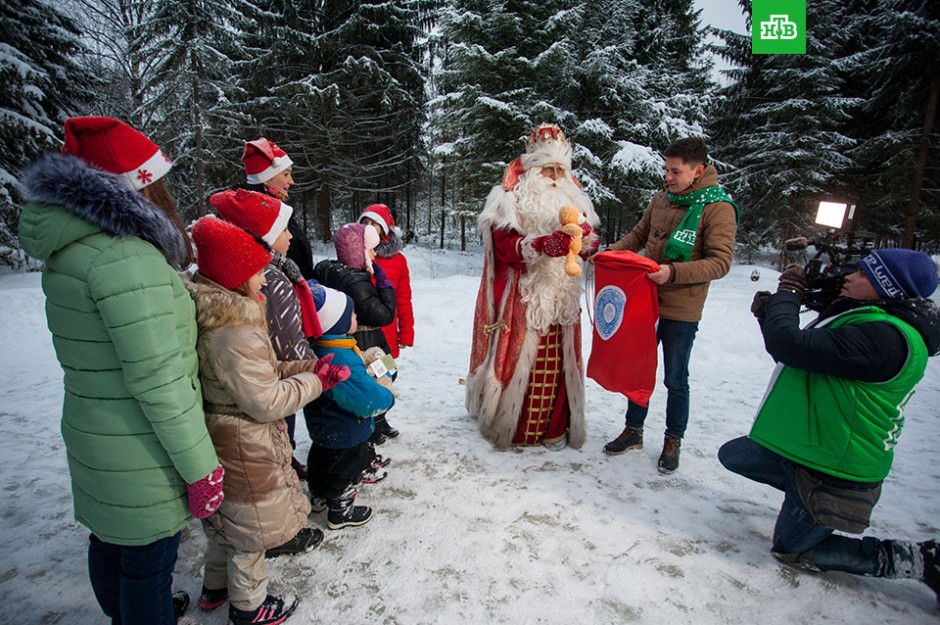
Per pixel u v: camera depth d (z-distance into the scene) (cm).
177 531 151
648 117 1585
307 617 193
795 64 1873
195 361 156
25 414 400
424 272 1839
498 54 1520
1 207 1307
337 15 1964
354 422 236
